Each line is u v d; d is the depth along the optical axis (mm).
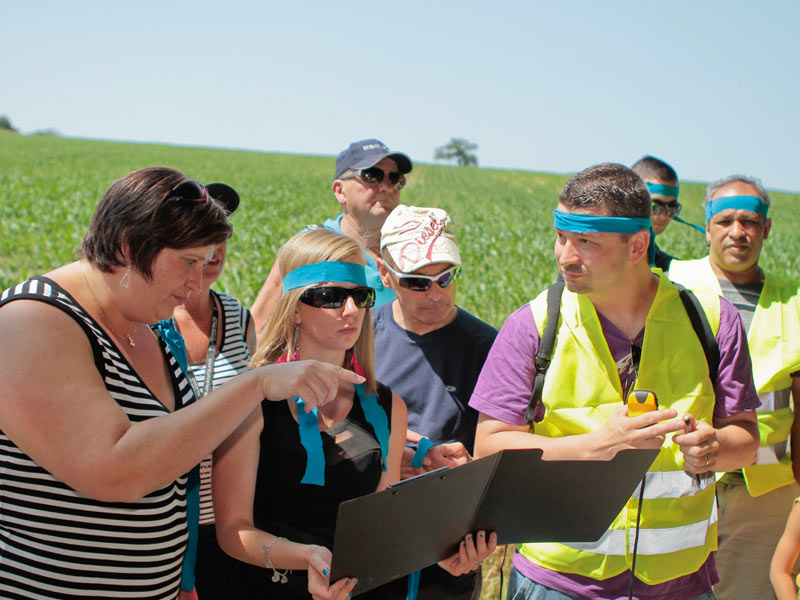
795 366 3174
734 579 3404
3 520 1739
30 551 1734
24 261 15117
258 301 4043
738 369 2443
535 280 14734
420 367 3041
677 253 22703
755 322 3305
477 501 2018
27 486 1723
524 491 2053
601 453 2232
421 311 2984
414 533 1942
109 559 1789
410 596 2396
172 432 1688
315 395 1783
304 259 2395
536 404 2459
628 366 2469
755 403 2457
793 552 2578
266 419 2258
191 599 2223
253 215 25891
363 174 4348
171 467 1695
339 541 1781
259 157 69438
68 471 1650
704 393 2422
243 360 3080
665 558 2404
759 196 3385
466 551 2133
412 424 3012
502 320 11695
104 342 1791
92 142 77750
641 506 2383
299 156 73438
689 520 2432
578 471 2031
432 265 2887
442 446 2619
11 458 1720
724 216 3398
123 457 1646
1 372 1635
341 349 2402
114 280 1794
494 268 16922
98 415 1668
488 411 2510
